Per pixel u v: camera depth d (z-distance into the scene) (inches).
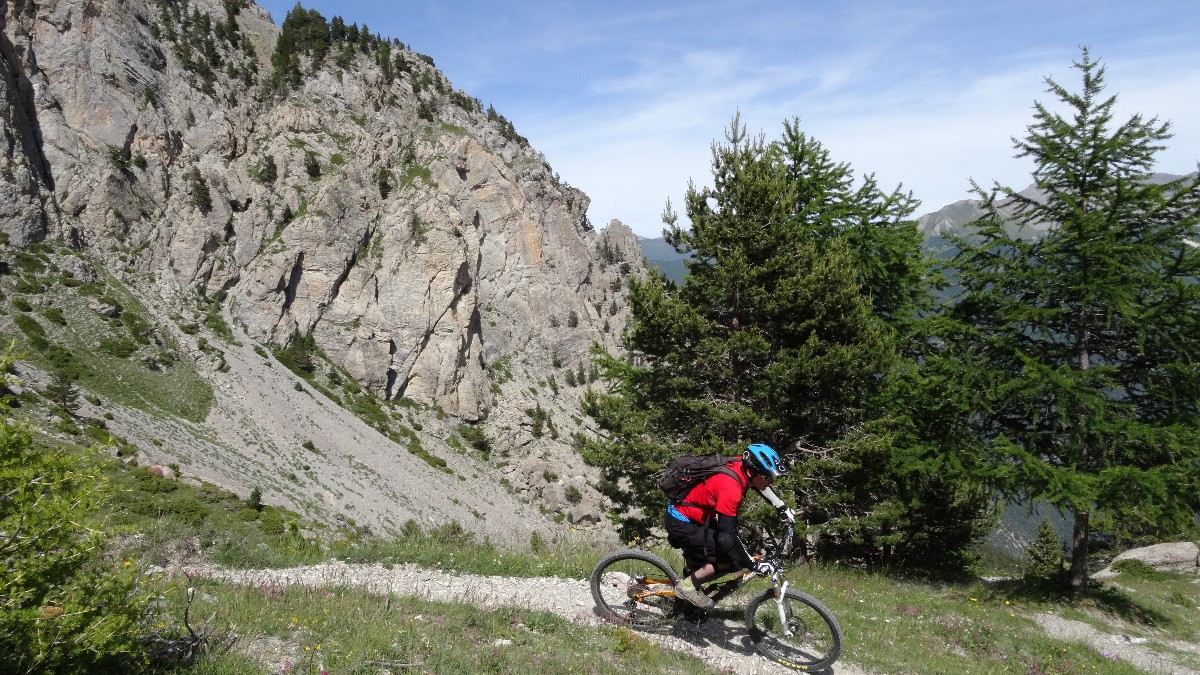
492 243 6210.6
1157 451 658.2
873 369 716.0
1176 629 660.1
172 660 195.9
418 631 243.9
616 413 836.6
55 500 163.6
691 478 267.0
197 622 229.1
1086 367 706.8
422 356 5147.6
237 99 5762.8
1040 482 660.1
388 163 6097.4
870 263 845.2
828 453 743.7
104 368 3191.4
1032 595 711.7
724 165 816.9
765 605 331.0
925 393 737.6
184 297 4333.2
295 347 4608.8
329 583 309.0
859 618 401.4
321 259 4987.7
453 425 5064.0
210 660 197.8
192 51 5802.2
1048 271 696.4
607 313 6815.9
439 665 215.0
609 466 823.7
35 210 3828.7
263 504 2162.9
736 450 692.7
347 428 4005.9
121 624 173.8
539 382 5836.6
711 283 797.9
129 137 4719.5
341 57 7057.1
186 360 3639.3
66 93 4539.9
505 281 6176.2
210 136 5260.8
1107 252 652.7
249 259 4795.8
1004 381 712.4
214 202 4795.8
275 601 268.7
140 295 4074.8
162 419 3038.9
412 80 7229.3
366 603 270.8
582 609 307.1
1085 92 694.5
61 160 4323.3
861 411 738.8
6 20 4377.5
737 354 775.7
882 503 778.8
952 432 748.0
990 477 707.4
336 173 5472.4
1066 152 696.4
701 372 805.2
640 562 327.0
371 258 5285.4
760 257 790.5
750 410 727.7
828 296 721.6
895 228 850.8
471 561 384.5
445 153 6259.8
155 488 1750.7
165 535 379.6
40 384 2733.8
